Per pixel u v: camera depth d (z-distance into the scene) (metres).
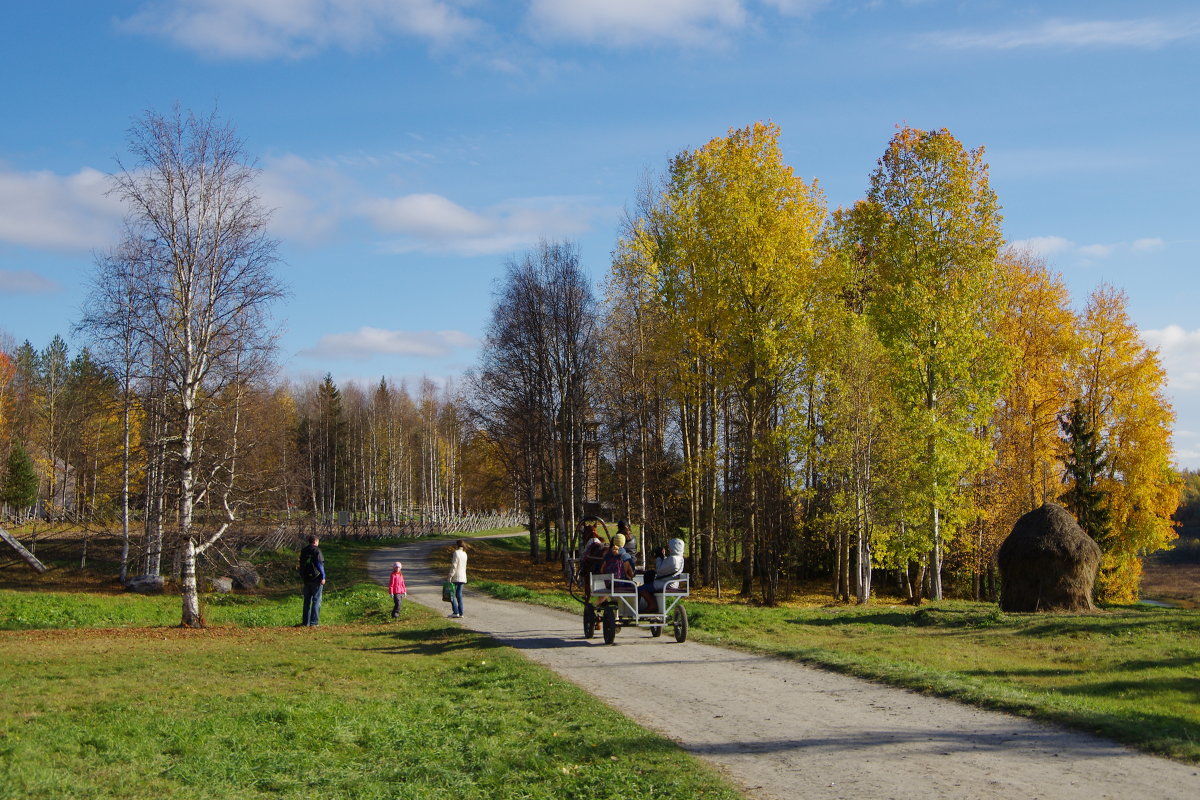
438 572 45.34
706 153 33.38
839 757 8.45
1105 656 15.22
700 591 37.09
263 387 24.27
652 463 39.22
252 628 22.48
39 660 15.78
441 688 13.23
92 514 36.84
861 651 16.55
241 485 23.55
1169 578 63.28
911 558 33.50
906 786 7.42
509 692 12.50
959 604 26.67
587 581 18.45
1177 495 40.59
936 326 32.12
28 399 65.25
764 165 32.38
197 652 17.27
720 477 36.88
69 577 39.34
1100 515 38.50
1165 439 39.28
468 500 100.25
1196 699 11.23
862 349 31.88
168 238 22.22
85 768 8.15
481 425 48.03
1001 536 37.22
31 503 57.22
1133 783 7.28
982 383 31.97
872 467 32.28
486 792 7.75
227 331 22.61
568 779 7.94
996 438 38.28
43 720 10.30
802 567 47.09
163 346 22.17
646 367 36.22
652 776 7.94
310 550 23.30
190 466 22.56
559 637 18.86
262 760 8.75
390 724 10.44
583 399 42.94
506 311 45.62
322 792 7.72
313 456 78.94
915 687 11.84
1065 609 24.25
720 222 31.83
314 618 23.16
